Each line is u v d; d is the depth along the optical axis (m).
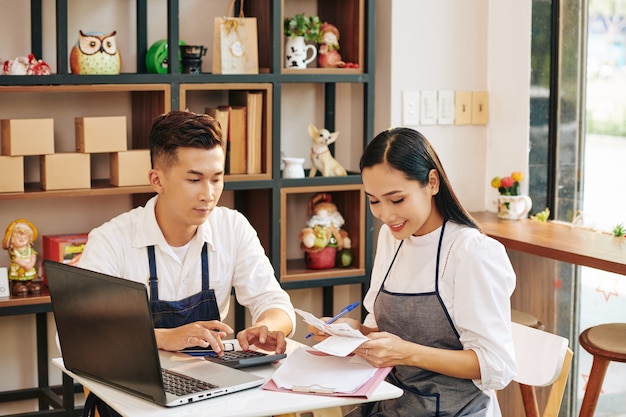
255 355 2.05
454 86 3.65
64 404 3.21
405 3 3.53
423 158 2.00
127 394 1.83
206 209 2.17
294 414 1.92
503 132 3.65
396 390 1.83
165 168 2.16
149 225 2.25
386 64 3.56
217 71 3.29
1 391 3.34
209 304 2.34
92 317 1.86
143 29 3.32
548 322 3.43
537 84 3.50
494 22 3.65
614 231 3.16
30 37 3.22
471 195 3.74
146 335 1.72
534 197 3.57
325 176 3.47
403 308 2.10
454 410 2.04
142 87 3.11
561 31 3.44
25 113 3.26
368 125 3.48
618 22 3.22
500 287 1.99
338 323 2.13
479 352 1.95
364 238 3.51
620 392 3.22
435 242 2.08
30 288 3.12
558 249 2.90
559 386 2.11
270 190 3.35
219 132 2.17
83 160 3.10
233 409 1.73
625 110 3.20
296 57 3.43
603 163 3.32
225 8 3.51
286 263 3.62
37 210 3.32
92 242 2.25
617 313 3.20
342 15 3.58
